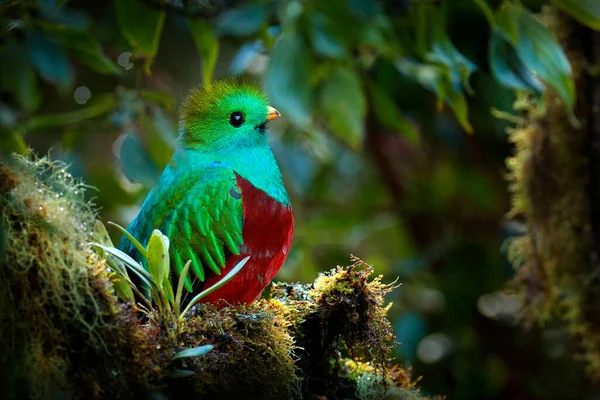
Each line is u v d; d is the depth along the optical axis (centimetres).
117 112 830
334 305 532
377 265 1104
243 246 657
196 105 696
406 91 1041
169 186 667
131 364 455
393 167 1238
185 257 645
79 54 830
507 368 1151
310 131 779
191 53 1173
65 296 449
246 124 686
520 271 848
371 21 809
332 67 804
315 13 763
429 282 1124
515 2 688
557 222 816
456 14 731
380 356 541
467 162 1183
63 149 867
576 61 797
